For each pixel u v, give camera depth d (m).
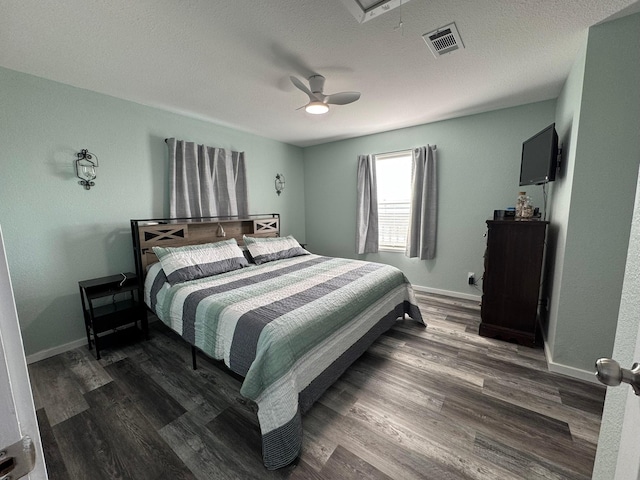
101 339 2.48
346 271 2.72
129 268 2.82
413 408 1.69
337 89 2.53
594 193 1.80
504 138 3.18
